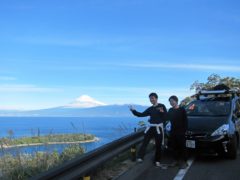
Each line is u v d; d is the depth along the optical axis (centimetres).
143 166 984
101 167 877
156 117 1005
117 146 916
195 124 1064
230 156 1071
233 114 1153
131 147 1059
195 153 1067
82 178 745
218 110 1162
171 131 1012
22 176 791
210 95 1257
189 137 1033
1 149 876
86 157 711
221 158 1101
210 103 1205
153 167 975
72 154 984
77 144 1053
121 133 1285
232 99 1227
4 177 784
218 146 1024
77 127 1190
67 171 645
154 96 1010
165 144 1063
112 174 887
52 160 916
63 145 1038
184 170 938
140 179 841
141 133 1128
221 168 964
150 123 1009
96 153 763
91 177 819
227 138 1037
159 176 872
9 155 866
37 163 862
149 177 861
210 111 1168
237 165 1001
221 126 1047
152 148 1269
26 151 916
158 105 1012
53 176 587
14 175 797
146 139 1019
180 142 1001
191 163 1028
